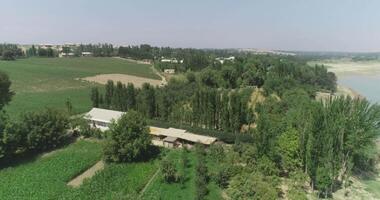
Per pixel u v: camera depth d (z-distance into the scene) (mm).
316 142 59844
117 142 69250
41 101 125812
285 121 76250
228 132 90812
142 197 54500
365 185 66375
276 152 64000
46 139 75688
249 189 53469
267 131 64812
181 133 86875
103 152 69688
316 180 59531
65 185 59250
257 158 65188
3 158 70562
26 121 74062
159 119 103688
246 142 84250
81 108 116375
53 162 68438
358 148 67625
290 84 146125
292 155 64062
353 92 188625
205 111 94688
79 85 167625
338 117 66688
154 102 104750
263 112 81938
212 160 72250
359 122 67938
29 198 54250
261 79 144625
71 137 85375
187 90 128875
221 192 58219
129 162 70000
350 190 63500
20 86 156875
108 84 114812
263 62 190125
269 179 58906
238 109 89938
